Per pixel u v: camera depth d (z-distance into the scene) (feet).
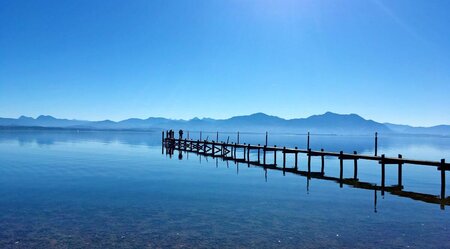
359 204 62.59
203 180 88.12
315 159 162.91
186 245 40.78
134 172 102.12
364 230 47.14
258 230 46.55
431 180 96.99
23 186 76.89
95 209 56.95
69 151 183.62
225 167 118.62
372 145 354.74
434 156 194.39
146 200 63.98
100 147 224.74
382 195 71.56
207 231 45.85
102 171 103.35
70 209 56.85
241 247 40.40
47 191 71.46
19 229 46.01
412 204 63.16
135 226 47.70
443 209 59.52
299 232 45.93
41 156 151.94
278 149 120.67
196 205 60.34
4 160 132.67
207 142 171.73
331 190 76.23
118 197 66.33
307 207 59.67
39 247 39.68
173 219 51.39
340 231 46.60
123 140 360.48
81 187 76.33
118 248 39.63
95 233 44.65
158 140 375.86
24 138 354.95
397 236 44.86
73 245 40.40
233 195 69.15
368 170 119.65
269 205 60.90
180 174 98.99
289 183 84.84
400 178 81.66
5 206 58.49
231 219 51.60
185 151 195.83
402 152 232.32
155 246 40.37
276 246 40.83
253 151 228.02
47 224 48.32
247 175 98.63
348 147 299.38
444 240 43.55
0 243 40.78
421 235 45.39
